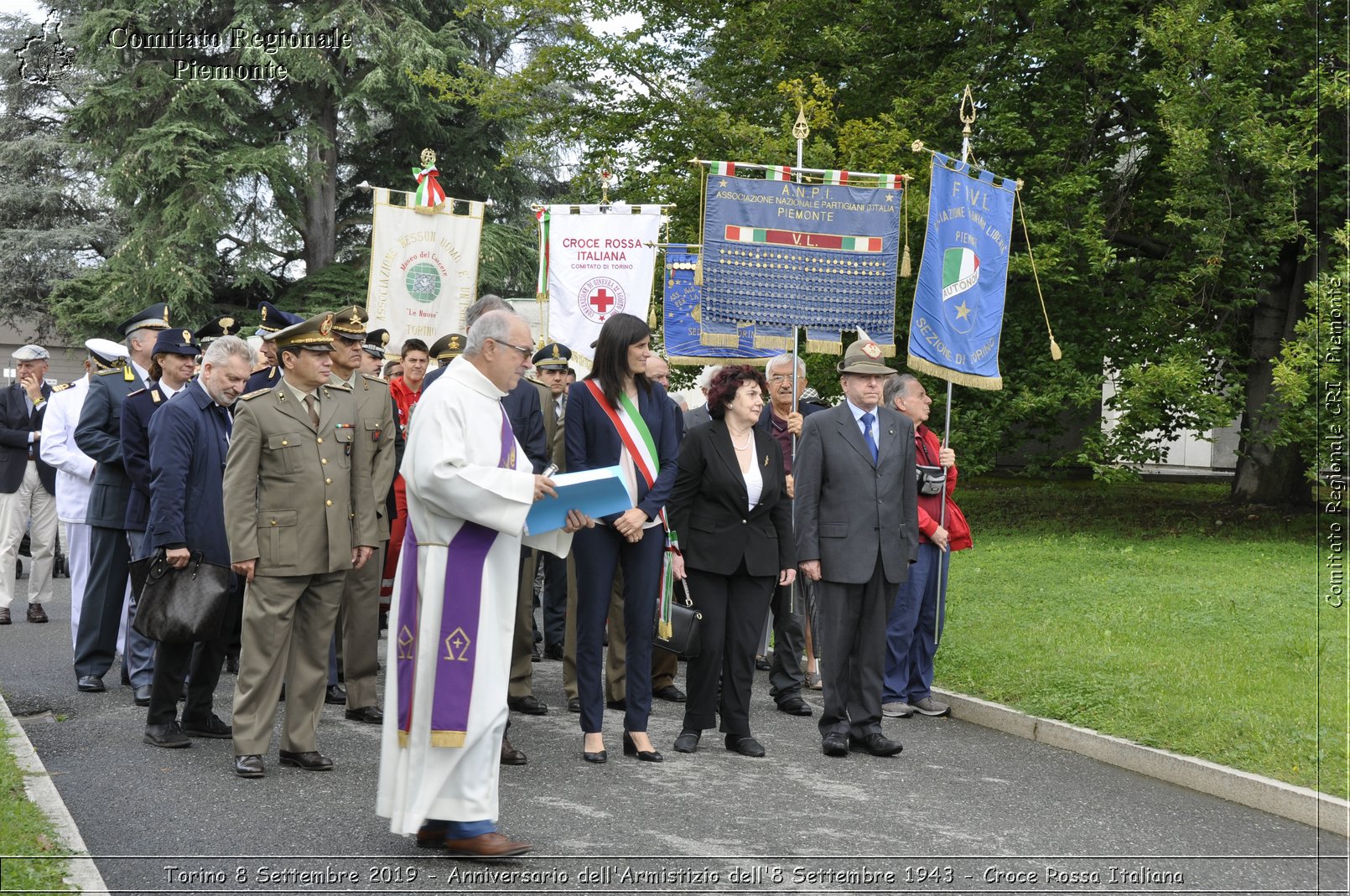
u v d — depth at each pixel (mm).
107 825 5164
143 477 7660
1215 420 14641
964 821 5426
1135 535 14695
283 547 6035
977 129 16391
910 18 17969
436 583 4809
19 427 10875
